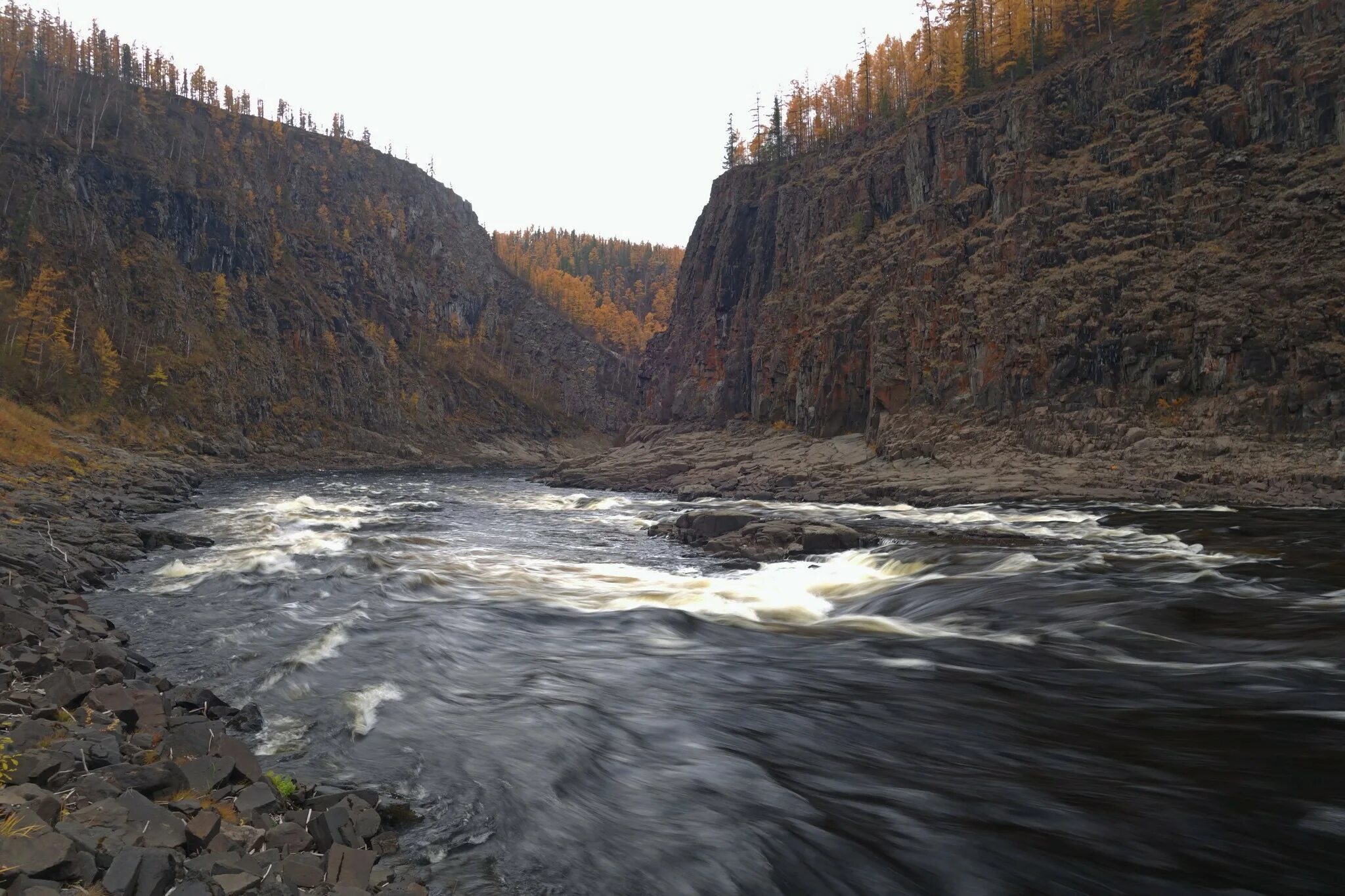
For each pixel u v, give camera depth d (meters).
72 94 127.56
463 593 17.19
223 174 142.88
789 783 7.54
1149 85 56.53
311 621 14.12
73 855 4.45
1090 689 10.36
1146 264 48.59
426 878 5.77
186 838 5.24
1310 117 48.00
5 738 6.35
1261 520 28.03
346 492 56.22
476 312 196.62
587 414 187.38
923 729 9.00
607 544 27.80
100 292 101.88
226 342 115.38
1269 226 45.56
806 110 105.00
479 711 9.62
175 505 37.91
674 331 99.19
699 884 5.77
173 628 13.45
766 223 85.19
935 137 66.62
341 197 177.62
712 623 14.63
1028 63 78.88
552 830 6.59
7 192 104.06
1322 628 12.54
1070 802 6.96
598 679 11.04
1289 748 8.08
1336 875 5.67
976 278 56.12
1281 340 40.78
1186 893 5.50
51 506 25.19
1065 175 56.03
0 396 65.75
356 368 135.25
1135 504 35.03
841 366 64.69
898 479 45.78
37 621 10.93
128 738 7.30
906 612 15.66
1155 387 44.88
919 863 6.03
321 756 8.09
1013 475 42.16
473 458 135.50
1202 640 12.40
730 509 40.53
